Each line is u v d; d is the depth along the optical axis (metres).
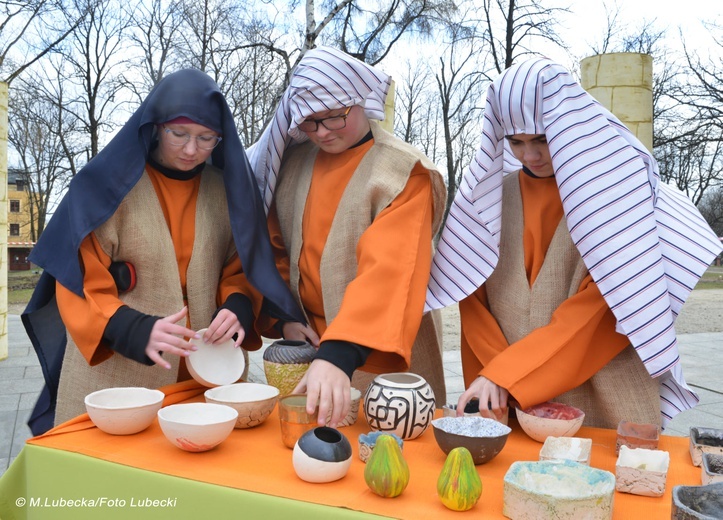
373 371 1.83
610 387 1.88
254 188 2.21
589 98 1.81
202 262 2.19
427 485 1.35
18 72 14.73
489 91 1.91
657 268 1.74
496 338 2.01
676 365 1.84
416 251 1.93
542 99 1.78
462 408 1.73
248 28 11.47
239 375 2.00
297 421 1.52
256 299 2.22
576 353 1.77
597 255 1.75
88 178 2.03
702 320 10.90
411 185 2.08
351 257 2.12
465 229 2.00
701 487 1.15
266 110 13.09
